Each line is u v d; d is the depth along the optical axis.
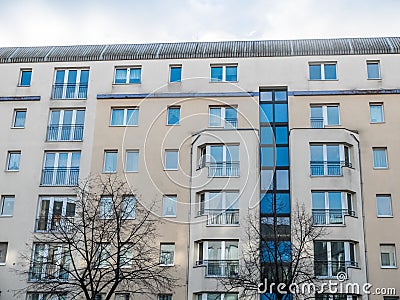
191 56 32.50
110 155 31.06
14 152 31.53
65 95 32.47
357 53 31.58
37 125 31.83
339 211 28.20
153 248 27.34
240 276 25.50
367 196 28.66
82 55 33.16
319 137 29.38
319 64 31.80
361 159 29.47
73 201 29.81
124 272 25.19
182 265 28.06
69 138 31.53
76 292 27.47
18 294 28.44
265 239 26.33
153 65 32.53
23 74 33.34
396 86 30.75
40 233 29.53
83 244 28.38
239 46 32.94
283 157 30.11
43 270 28.62
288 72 31.56
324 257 27.36
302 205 27.92
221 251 27.78
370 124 30.14
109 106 31.88
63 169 30.91
